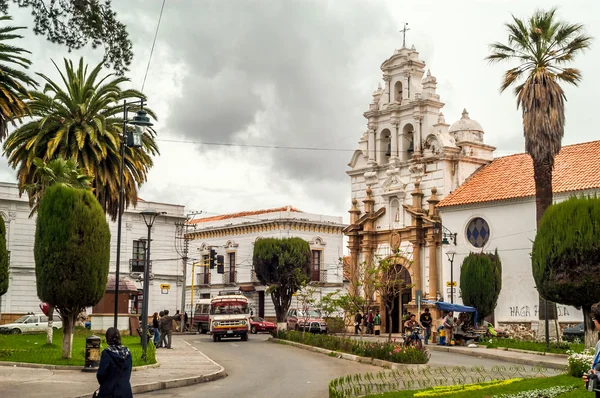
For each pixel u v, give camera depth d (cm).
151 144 4350
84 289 2712
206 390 2170
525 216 4631
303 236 7412
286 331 4650
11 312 5684
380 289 4519
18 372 2417
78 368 2542
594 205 3089
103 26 2133
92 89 4147
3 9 2027
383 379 2345
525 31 3759
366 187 5878
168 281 6556
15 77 3444
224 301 4888
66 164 3762
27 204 5809
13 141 4100
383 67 5850
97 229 2759
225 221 7844
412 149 5650
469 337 4025
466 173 5331
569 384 1870
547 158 3634
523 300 4569
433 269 5197
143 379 2297
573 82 3694
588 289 3073
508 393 1767
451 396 1789
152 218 3011
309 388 2205
